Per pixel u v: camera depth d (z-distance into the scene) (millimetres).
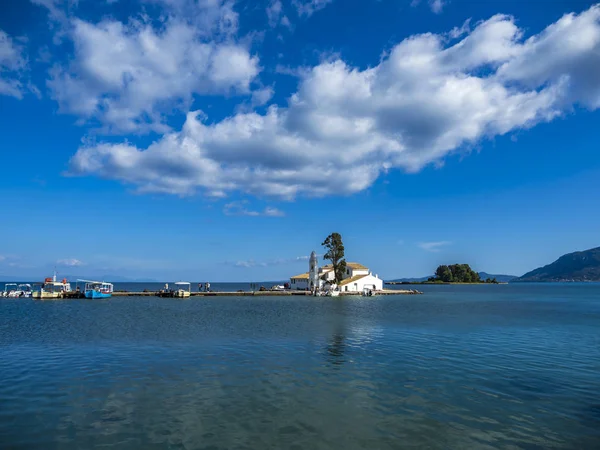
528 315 63375
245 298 117875
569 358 29359
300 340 37094
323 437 15461
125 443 14930
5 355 30141
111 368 26047
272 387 21797
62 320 54406
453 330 44438
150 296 123688
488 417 17547
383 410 18328
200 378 23609
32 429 16219
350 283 143250
